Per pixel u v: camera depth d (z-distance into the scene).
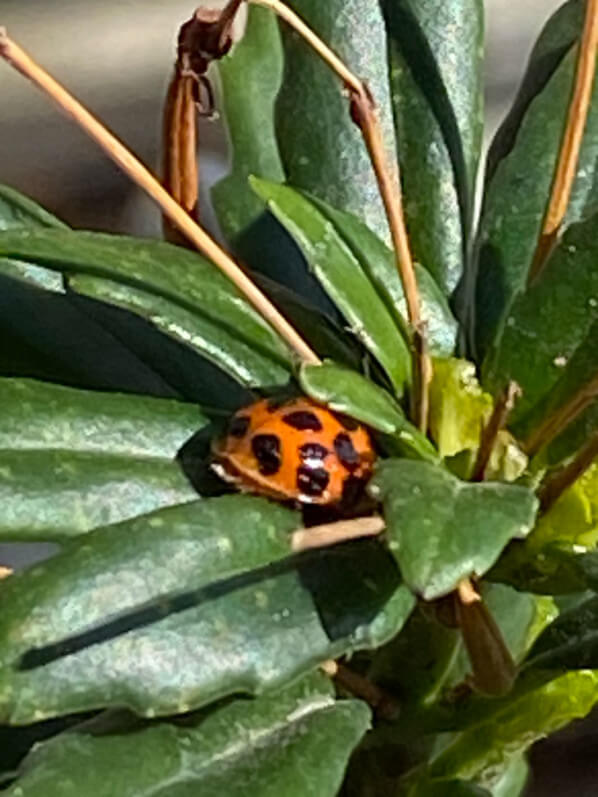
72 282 0.05
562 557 0.05
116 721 0.05
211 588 0.05
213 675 0.05
